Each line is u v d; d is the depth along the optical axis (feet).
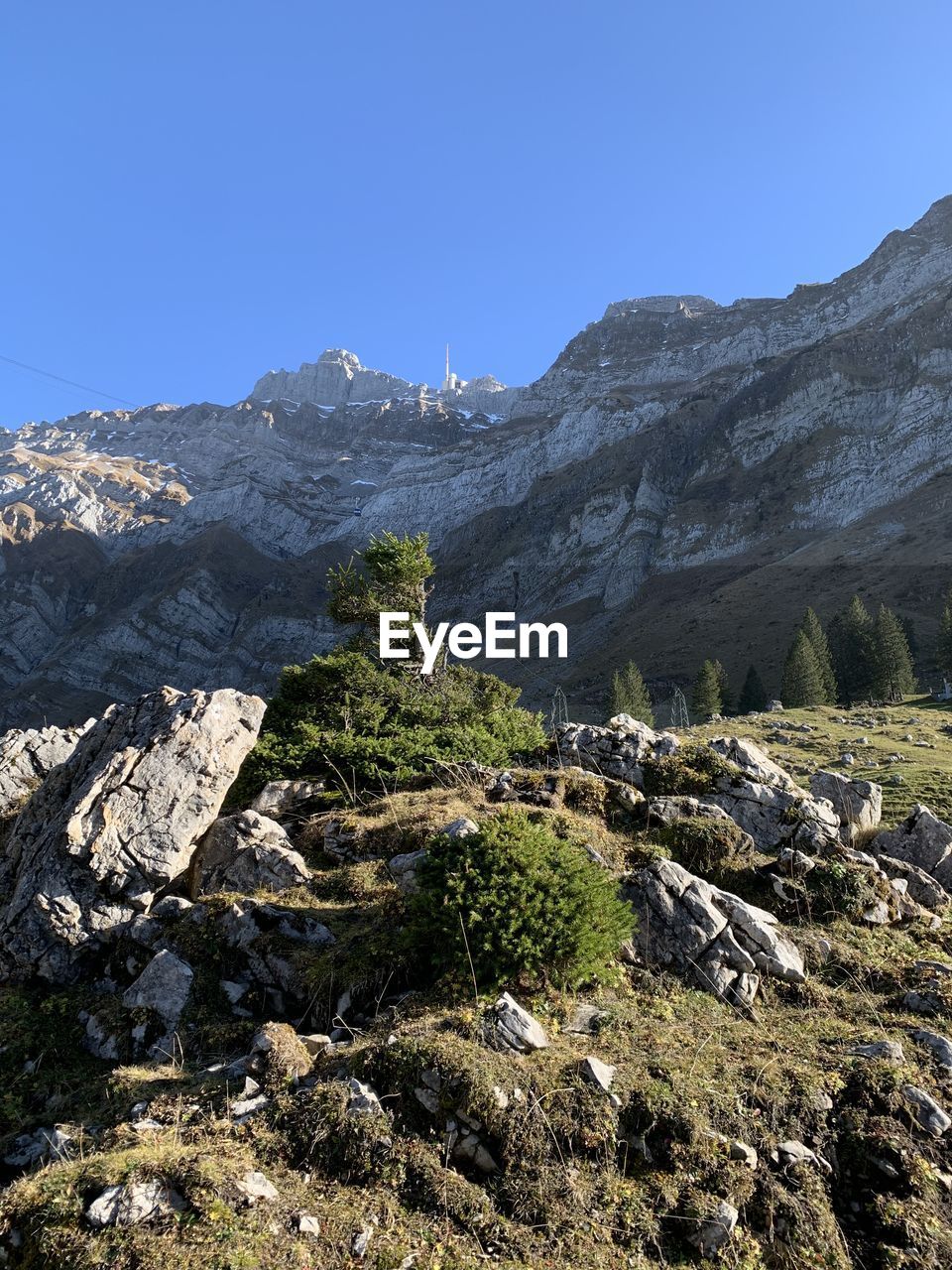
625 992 15.55
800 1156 12.57
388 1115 12.69
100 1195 11.56
